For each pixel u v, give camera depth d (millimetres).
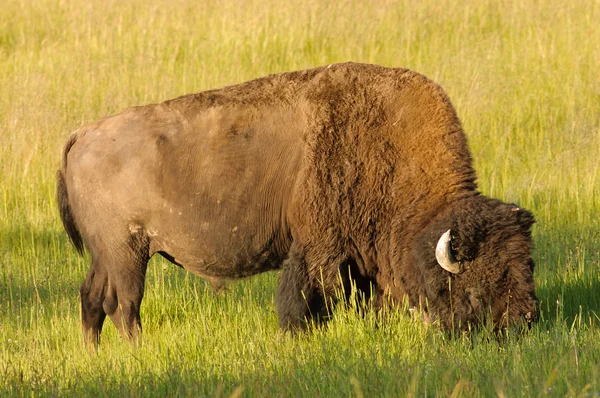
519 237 21016
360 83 23969
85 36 63938
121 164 24422
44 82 52875
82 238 25562
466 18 61156
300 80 24500
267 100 24359
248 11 63375
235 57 57562
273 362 19578
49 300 28656
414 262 22312
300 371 18281
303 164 23625
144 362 21078
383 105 23703
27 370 20812
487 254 20844
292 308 23469
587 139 42469
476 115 45844
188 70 56250
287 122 24000
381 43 59031
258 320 24609
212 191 24156
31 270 31641
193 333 23688
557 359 18156
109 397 17875
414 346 20781
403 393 16172
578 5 61250
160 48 59688
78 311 27844
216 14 64875
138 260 24828
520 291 20578
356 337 21969
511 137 44812
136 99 50625
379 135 23531
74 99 50469
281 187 23969
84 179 24703
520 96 48812
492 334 20422
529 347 19203
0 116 48375
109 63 57312
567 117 46344
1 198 39500
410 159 23438
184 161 24203
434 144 23453
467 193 23016
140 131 24594
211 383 17953
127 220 24531
